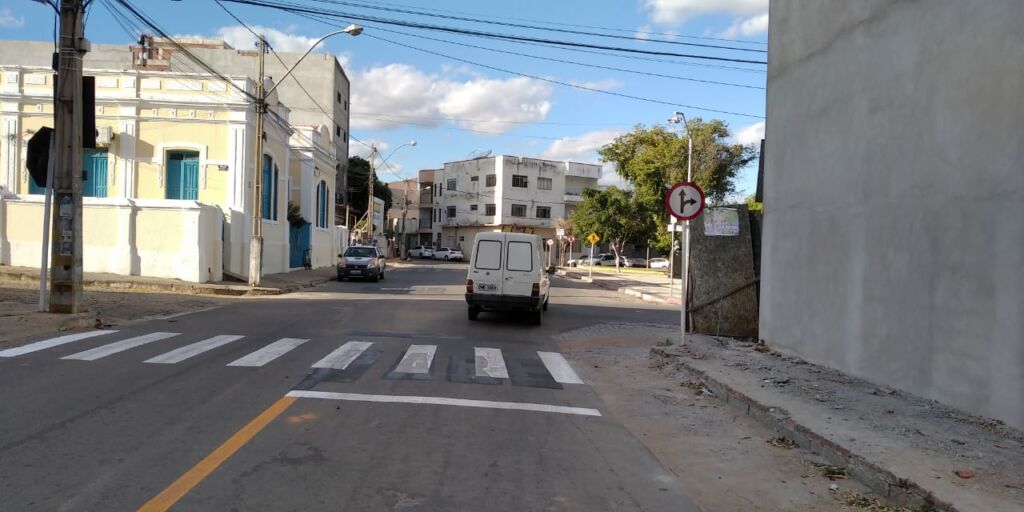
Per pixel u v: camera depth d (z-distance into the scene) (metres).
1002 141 6.53
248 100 26.52
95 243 23.00
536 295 16.12
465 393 8.23
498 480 5.17
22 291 17.50
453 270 49.41
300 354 10.41
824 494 5.24
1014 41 6.39
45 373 8.33
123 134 26.34
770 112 11.88
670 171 44.06
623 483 5.29
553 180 79.50
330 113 54.50
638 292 28.83
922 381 7.71
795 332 10.75
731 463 5.97
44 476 4.82
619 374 10.27
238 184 26.59
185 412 6.70
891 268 8.26
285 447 5.70
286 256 32.34
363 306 19.22
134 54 44.56
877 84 8.56
